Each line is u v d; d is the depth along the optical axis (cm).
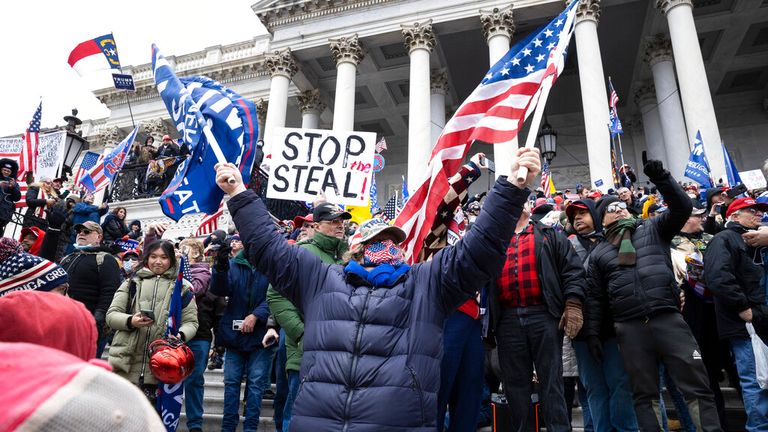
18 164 1272
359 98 2922
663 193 457
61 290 388
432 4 2342
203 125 443
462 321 414
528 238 478
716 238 496
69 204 1163
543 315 453
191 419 554
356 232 420
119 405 96
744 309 463
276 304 496
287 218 1501
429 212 452
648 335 446
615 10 2239
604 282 487
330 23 2503
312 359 299
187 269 577
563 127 2858
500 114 437
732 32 2312
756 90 2623
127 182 1711
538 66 446
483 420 575
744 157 2552
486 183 2734
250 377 560
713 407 416
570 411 564
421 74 2223
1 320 152
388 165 3122
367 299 302
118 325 466
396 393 274
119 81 1066
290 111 3072
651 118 2502
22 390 91
